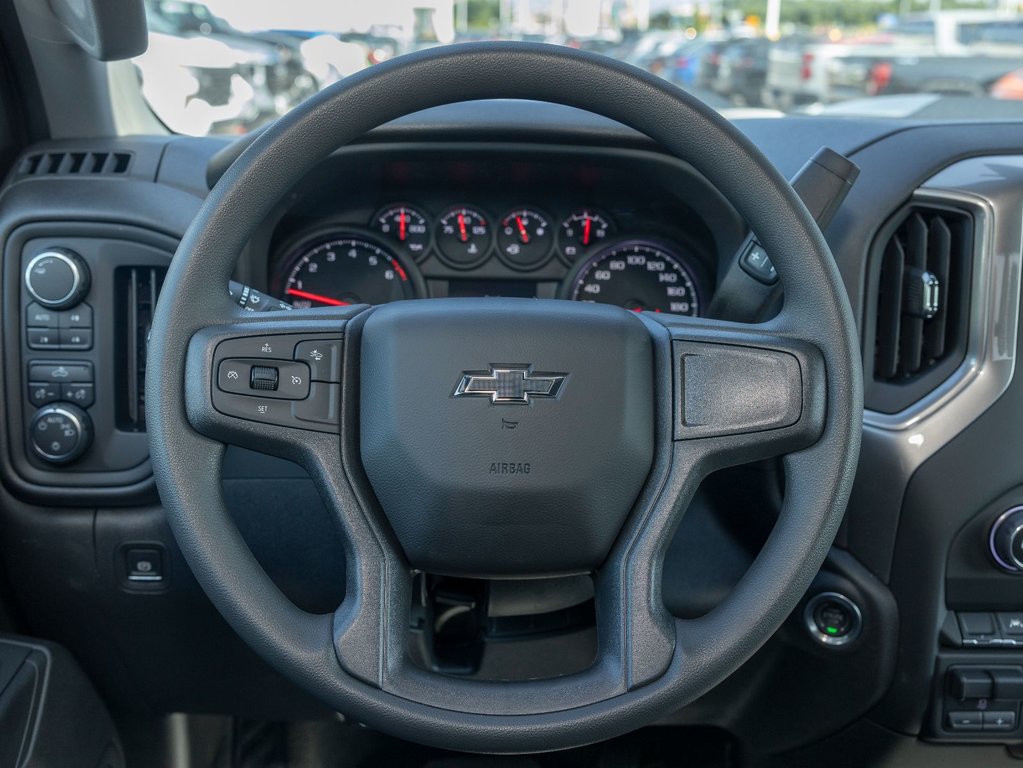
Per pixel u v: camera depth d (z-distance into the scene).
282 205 1.25
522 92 0.83
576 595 1.16
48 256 1.16
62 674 1.15
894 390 1.16
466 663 1.25
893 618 1.19
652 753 1.47
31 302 1.18
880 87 7.32
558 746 0.79
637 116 0.84
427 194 1.32
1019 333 1.10
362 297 1.34
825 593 1.20
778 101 7.62
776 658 1.29
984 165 1.12
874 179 1.17
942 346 1.14
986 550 1.15
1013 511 1.14
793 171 1.25
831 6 12.95
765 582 0.83
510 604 1.15
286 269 1.33
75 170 1.24
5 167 1.30
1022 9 10.17
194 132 1.52
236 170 0.82
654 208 1.32
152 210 1.18
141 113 1.48
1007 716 1.20
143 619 1.27
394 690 0.80
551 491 0.83
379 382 0.84
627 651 0.81
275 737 1.53
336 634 0.81
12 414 1.19
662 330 0.87
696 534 1.20
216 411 0.82
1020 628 1.18
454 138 1.21
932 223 1.14
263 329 0.83
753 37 7.59
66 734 1.14
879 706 1.24
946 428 1.12
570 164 1.25
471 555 0.85
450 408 0.83
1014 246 1.08
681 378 0.85
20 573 1.24
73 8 1.10
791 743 1.35
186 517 0.82
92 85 1.34
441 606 1.15
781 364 0.84
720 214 1.25
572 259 1.34
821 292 0.84
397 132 1.20
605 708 0.79
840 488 0.83
